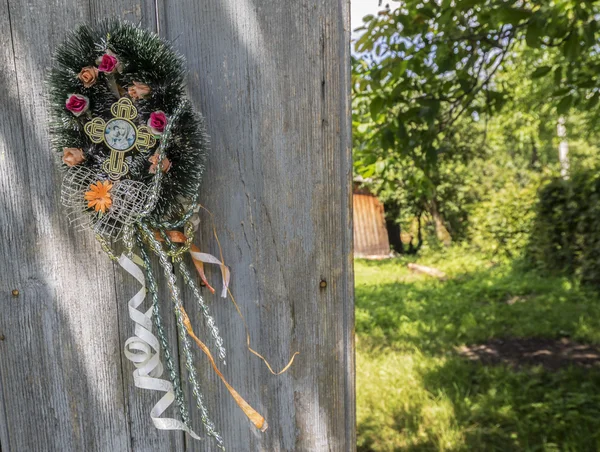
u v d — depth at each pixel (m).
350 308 1.04
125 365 0.98
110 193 0.85
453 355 4.13
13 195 0.92
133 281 0.97
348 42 0.98
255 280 1.01
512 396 3.15
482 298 6.61
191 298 0.99
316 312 1.03
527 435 2.67
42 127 0.91
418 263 11.26
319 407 1.05
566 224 6.99
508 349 4.29
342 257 1.03
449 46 2.55
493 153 14.04
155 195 0.85
